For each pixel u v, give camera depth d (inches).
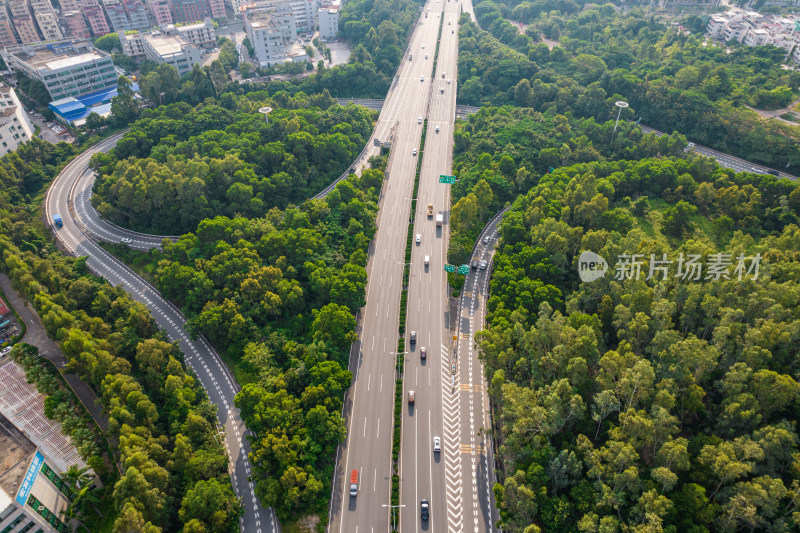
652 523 4190.5
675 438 5270.7
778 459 4800.7
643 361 5221.5
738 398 5083.7
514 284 6968.5
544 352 6018.7
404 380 6505.9
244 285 7160.4
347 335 6565.0
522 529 4685.0
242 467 5782.5
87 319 6776.6
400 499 5354.3
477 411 6186.0
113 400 5644.7
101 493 5492.1
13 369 6707.7
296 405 5836.6
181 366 6456.7
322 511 5255.9
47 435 5979.3
